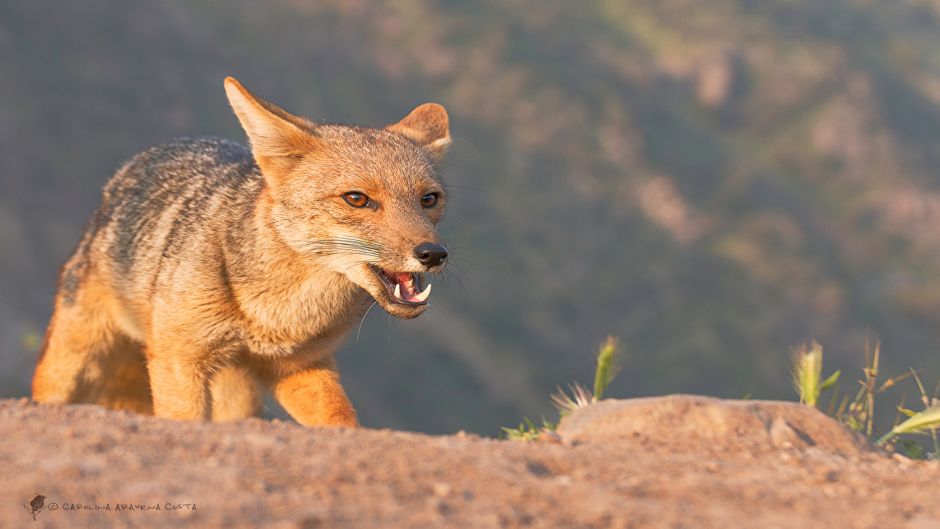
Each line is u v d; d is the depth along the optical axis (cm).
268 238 517
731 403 429
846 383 4378
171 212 559
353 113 5122
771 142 6097
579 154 5319
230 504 291
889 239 5606
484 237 4675
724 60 6216
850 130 6119
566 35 6325
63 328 602
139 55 4544
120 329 598
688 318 4609
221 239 525
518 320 4350
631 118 5759
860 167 6016
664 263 4888
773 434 412
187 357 529
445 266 506
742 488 334
